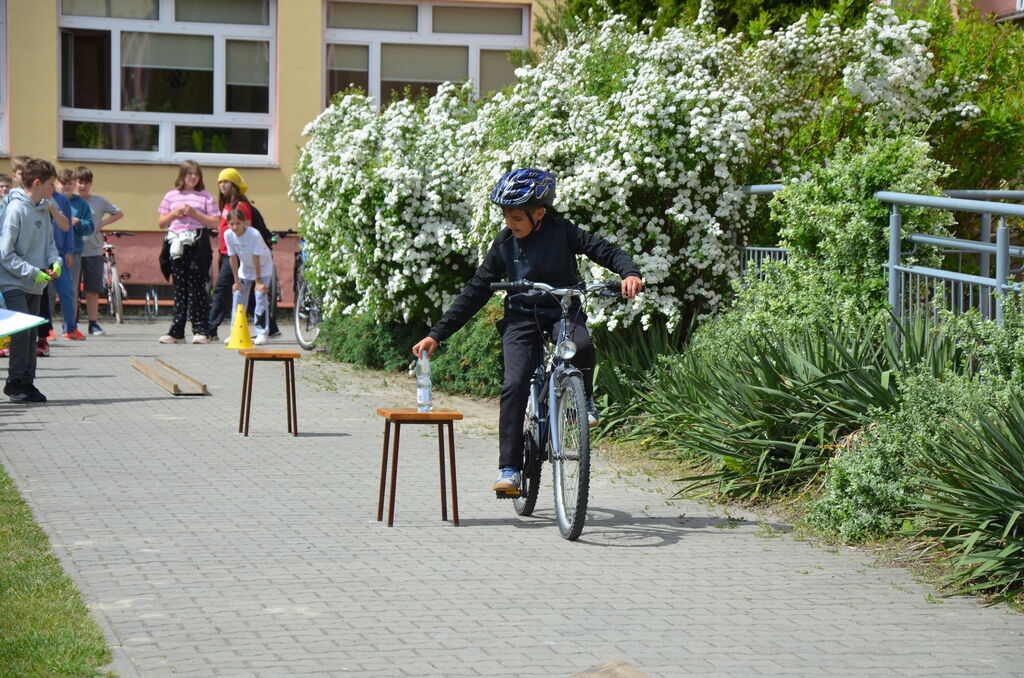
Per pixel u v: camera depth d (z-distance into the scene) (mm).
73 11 21984
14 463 9398
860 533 7215
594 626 5633
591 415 7438
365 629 5543
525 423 7828
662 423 9891
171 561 6672
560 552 7012
